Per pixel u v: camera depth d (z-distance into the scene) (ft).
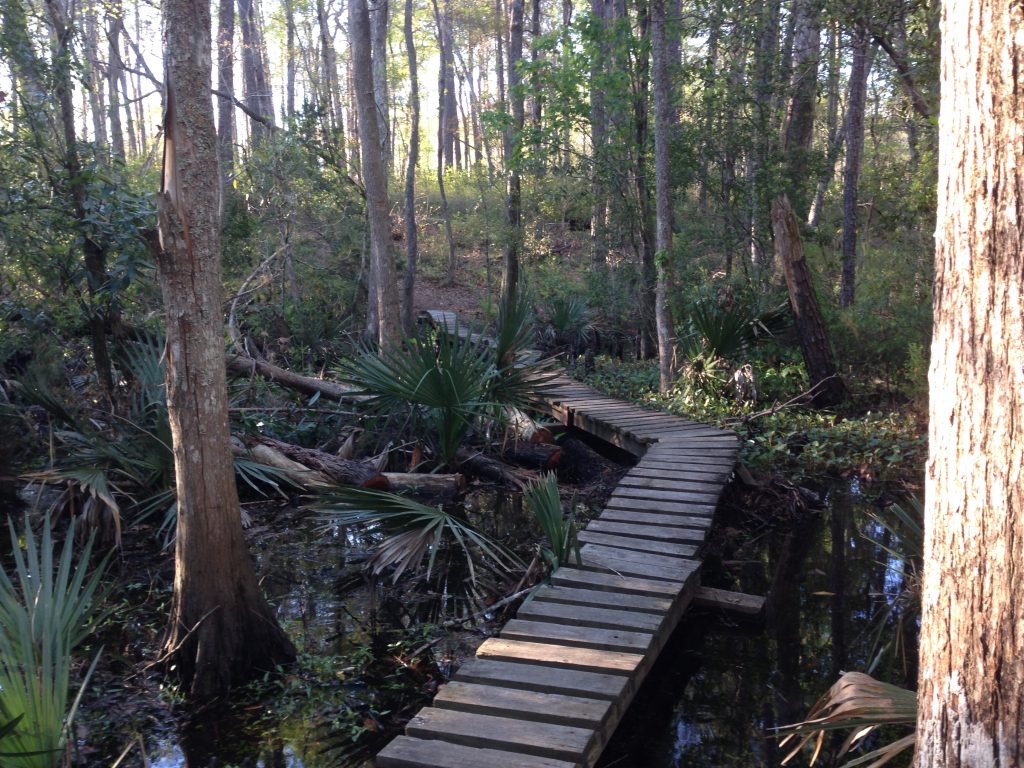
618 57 43.14
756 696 14.56
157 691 14.21
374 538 22.90
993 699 5.69
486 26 91.71
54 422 26.35
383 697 14.24
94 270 26.78
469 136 130.52
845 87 56.29
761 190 40.68
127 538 21.84
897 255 46.01
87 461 23.00
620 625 14.57
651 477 24.36
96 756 12.34
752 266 43.88
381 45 53.52
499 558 21.30
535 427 29.35
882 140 60.13
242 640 14.48
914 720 8.02
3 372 30.07
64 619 11.19
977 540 5.76
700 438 29.48
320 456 26.45
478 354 27.94
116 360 29.19
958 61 5.84
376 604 18.39
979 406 5.73
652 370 43.70
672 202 43.57
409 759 10.65
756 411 35.19
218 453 14.14
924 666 6.38
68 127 26.32
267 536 22.93
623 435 30.96
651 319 47.75
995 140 5.57
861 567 21.03
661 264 37.50
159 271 13.71
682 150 42.22
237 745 12.70
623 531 19.75
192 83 13.26
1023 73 5.43
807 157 42.14
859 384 37.65
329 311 50.65
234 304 36.55
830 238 44.62
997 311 5.61
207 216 13.60
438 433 27.17
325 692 14.30
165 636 14.92
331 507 19.21
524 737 11.05
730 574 20.68
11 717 9.49
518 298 30.55
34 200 25.94
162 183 13.39
